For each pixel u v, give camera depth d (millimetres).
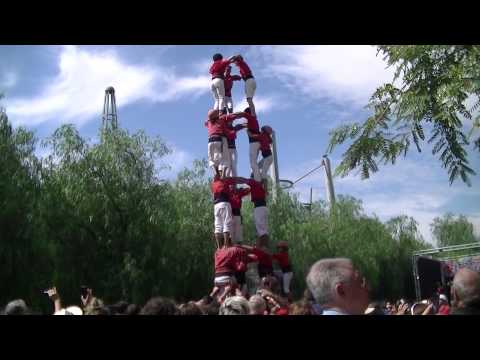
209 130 11633
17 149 23391
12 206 21344
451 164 5930
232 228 11320
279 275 11820
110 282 24016
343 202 39281
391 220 42281
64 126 25109
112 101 40438
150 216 25875
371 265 36500
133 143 26328
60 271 23062
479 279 2982
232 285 9859
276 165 29500
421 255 21953
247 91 12359
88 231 24641
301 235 33594
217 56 12398
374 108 6215
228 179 11414
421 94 5730
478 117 5594
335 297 2539
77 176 24859
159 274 25734
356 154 6203
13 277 21281
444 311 6211
